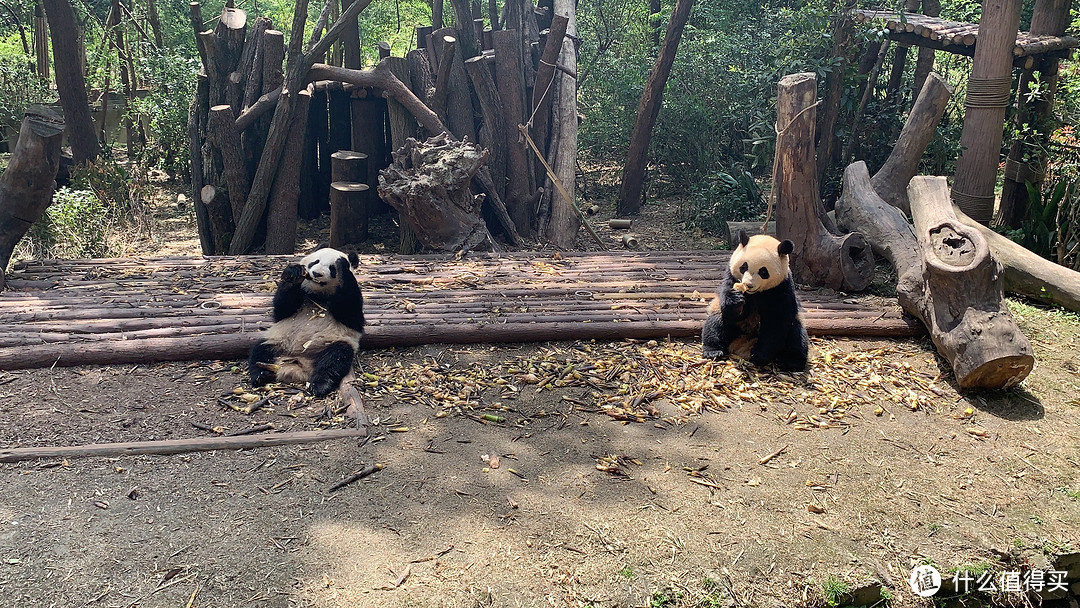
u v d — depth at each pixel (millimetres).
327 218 11039
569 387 5523
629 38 15125
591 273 7914
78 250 9000
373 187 10820
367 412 5066
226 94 9383
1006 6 8461
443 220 8625
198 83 9438
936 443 4949
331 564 3633
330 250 5496
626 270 8008
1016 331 5414
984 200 9062
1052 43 8945
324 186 11086
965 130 9062
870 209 7996
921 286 6363
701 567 3730
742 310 5719
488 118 10008
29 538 3732
